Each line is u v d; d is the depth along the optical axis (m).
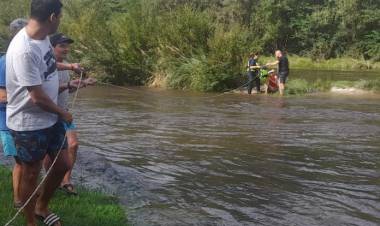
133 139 11.60
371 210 7.03
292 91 23.23
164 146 10.90
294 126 13.81
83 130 12.66
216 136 12.16
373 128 13.66
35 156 4.92
